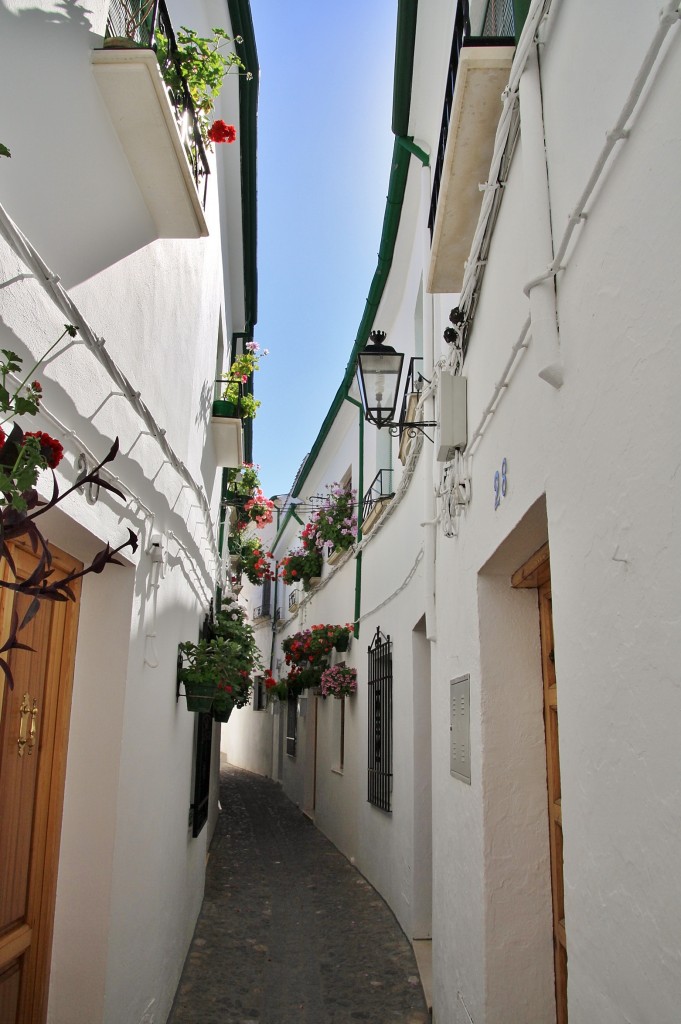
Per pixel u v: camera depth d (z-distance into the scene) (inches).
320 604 521.7
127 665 132.1
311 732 542.0
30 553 108.8
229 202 286.5
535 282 95.8
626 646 71.7
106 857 124.6
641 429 68.1
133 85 105.1
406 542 279.4
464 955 156.5
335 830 422.3
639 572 68.8
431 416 225.5
